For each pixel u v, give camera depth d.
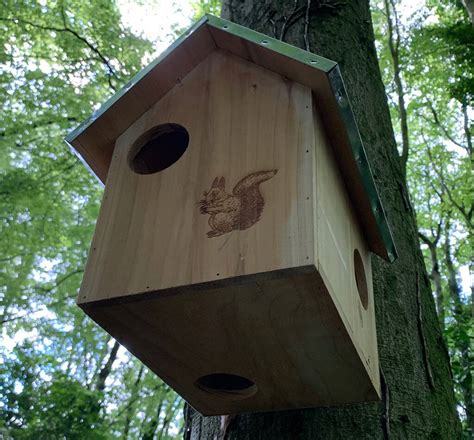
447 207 9.55
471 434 5.63
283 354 1.81
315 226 1.58
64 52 8.14
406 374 2.18
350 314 1.80
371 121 2.93
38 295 8.21
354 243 2.12
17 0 7.95
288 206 1.64
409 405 2.10
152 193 1.88
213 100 2.05
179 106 2.12
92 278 1.76
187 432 2.40
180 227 1.75
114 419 8.33
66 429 4.34
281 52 1.91
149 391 8.88
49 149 8.31
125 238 1.81
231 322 1.71
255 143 1.84
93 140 2.22
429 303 2.57
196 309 1.68
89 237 8.37
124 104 2.15
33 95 8.02
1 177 8.08
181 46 2.12
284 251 1.56
